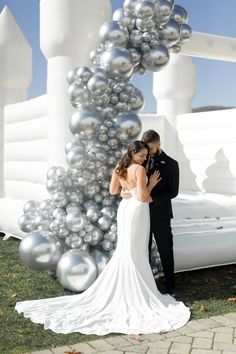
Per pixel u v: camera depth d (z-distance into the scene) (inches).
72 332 155.8
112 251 201.6
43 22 236.5
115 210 206.2
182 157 390.3
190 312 173.5
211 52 306.0
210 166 359.6
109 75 203.5
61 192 203.0
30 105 310.5
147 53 212.2
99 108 204.8
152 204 195.0
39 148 291.9
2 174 353.7
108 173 205.6
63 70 231.6
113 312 170.9
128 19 209.9
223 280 227.5
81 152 196.9
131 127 201.0
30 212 223.9
